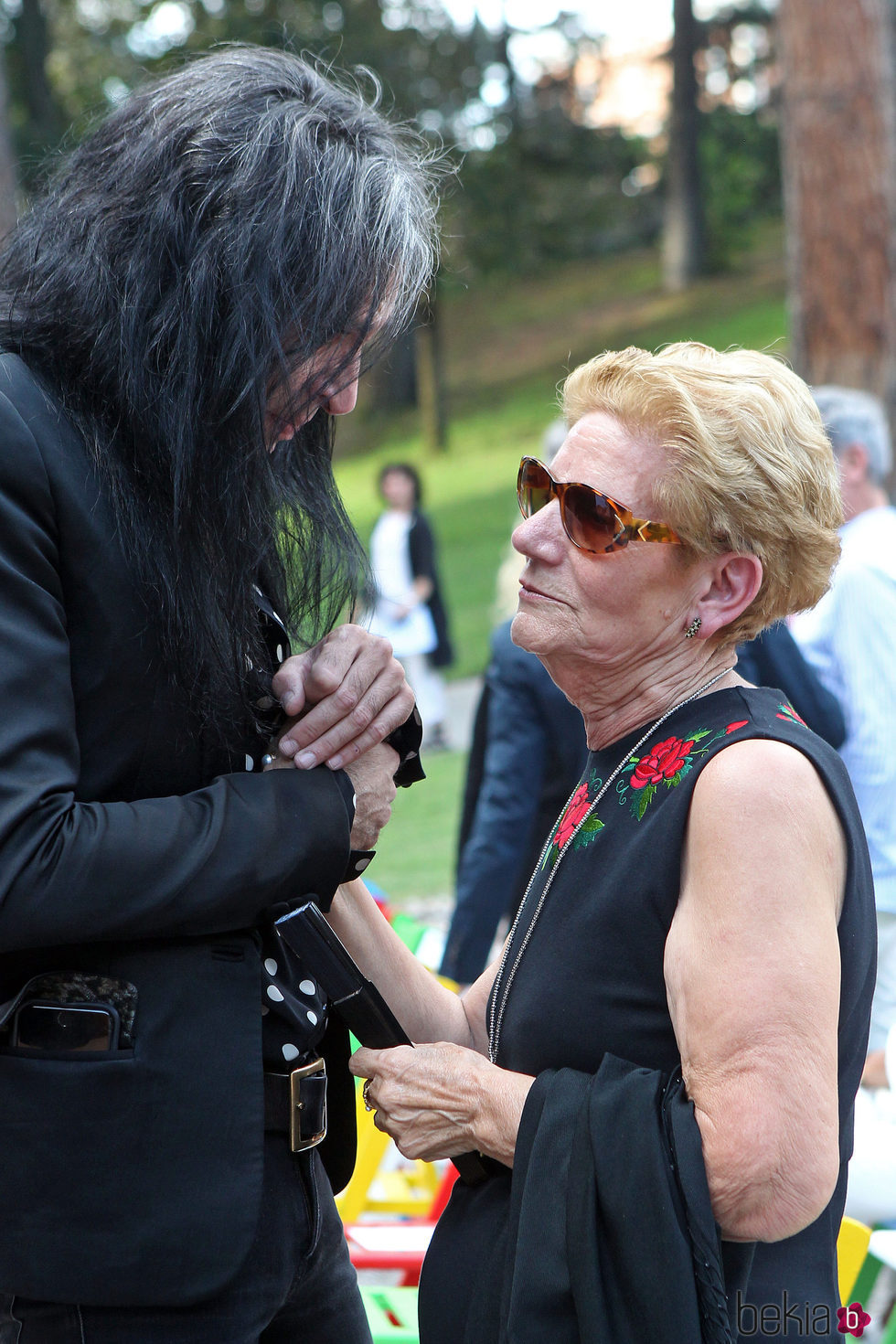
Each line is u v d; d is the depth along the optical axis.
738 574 1.51
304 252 1.38
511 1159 1.47
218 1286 1.36
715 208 30.84
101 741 1.36
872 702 3.18
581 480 1.51
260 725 1.51
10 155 6.48
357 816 1.55
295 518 1.54
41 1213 1.33
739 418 1.47
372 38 24.86
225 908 1.33
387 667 1.51
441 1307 1.54
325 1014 1.56
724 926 1.32
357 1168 2.80
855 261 7.07
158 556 1.37
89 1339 1.39
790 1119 1.27
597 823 1.53
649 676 1.54
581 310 30.66
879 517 3.37
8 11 24.41
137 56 24.73
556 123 32.03
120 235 1.39
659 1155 1.31
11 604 1.27
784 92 7.22
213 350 1.36
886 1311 3.04
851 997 1.39
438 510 20.70
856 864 1.38
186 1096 1.35
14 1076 1.34
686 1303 1.26
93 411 1.38
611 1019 1.45
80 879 1.25
